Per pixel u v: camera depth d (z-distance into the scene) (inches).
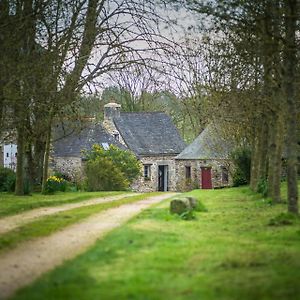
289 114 770.8
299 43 786.8
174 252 511.5
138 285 384.5
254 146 1402.6
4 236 649.6
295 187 768.3
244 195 1283.2
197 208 890.1
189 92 1291.8
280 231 645.9
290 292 361.4
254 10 756.0
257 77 1080.2
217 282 393.1
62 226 739.4
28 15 999.0
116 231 650.2
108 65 1299.2
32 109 1262.3
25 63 1045.2
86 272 429.4
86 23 1263.5
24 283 412.8
